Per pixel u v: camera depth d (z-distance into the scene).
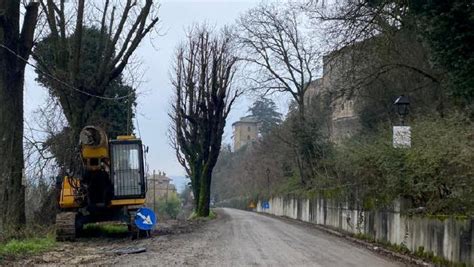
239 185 111.06
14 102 22.39
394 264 16.27
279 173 73.88
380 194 22.33
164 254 17.50
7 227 21.30
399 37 28.80
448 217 14.82
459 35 20.61
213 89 51.84
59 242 22.12
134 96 40.66
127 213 24.88
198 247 19.88
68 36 30.23
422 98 30.05
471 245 13.27
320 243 22.92
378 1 26.14
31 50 23.55
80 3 27.48
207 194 51.72
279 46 53.41
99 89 28.25
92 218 25.22
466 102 21.03
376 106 36.25
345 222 29.19
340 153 29.19
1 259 15.71
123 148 25.08
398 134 19.47
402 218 19.14
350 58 29.78
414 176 18.17
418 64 29.44
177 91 53.53
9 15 22.00
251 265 14.88
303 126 49.78
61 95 27.67
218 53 52.41
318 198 39.09
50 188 26.55
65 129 28.25
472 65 20.61
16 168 22.30
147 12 28.98
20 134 22.58
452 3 20.72
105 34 31.88
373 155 22.39
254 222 40.19
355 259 17.16
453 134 15.88
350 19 27.58
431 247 16.09
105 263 15.13
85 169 24.17
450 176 15.70
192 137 53.78
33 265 14.66
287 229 32.34
